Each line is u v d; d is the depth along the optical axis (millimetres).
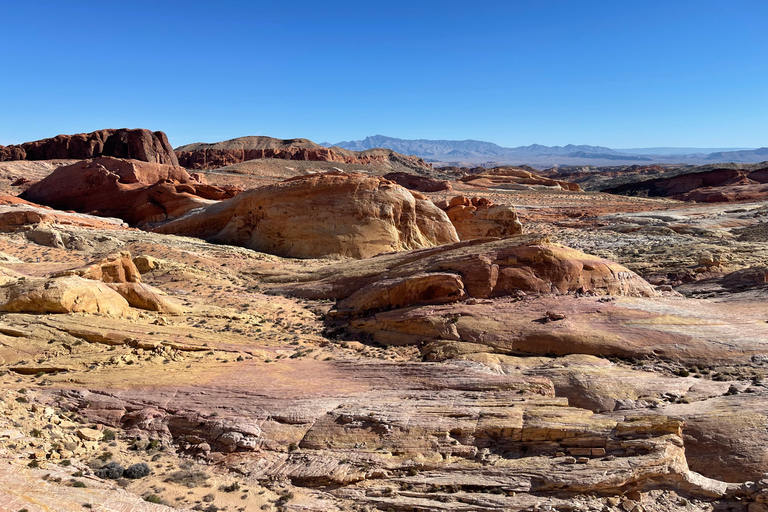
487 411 16875
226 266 40406
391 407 17578
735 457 15250
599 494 13883
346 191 46000
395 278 30734
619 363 21594
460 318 25625
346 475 15039
